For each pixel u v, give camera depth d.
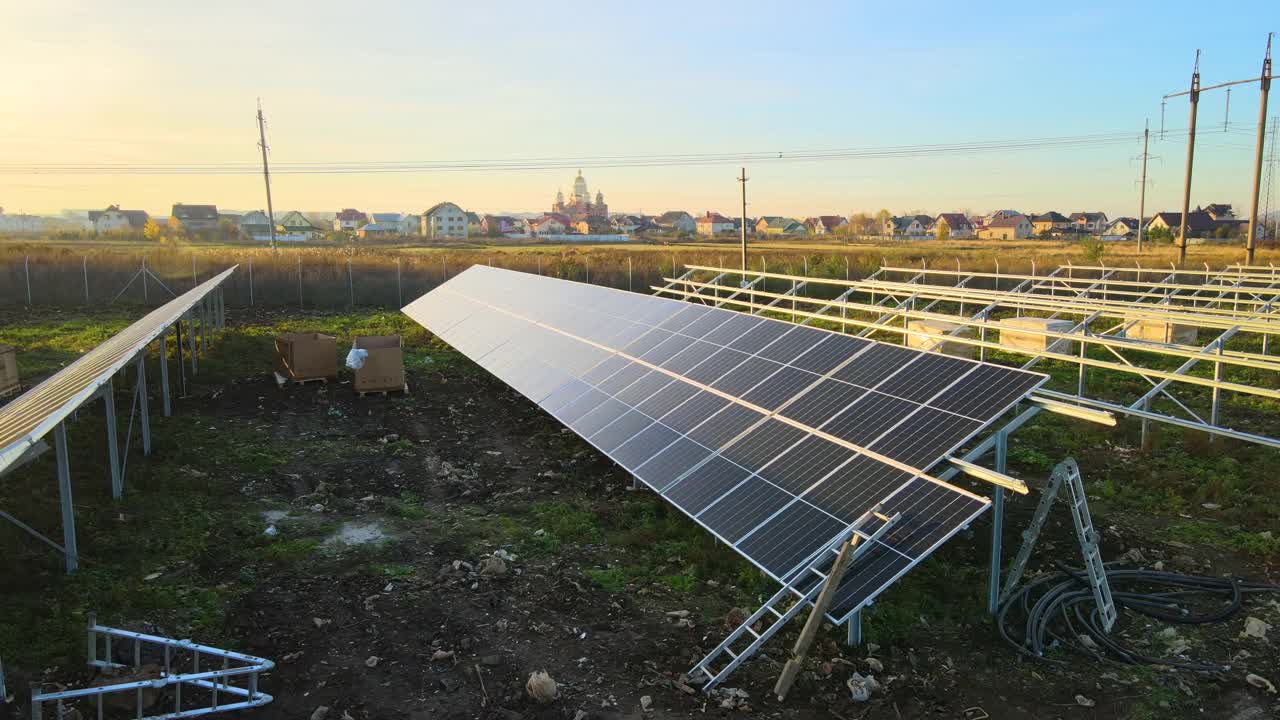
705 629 9.59
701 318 17.30
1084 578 10.58
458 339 25.80
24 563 10.42
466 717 7.83
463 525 12.87
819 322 32.75
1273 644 9.23
